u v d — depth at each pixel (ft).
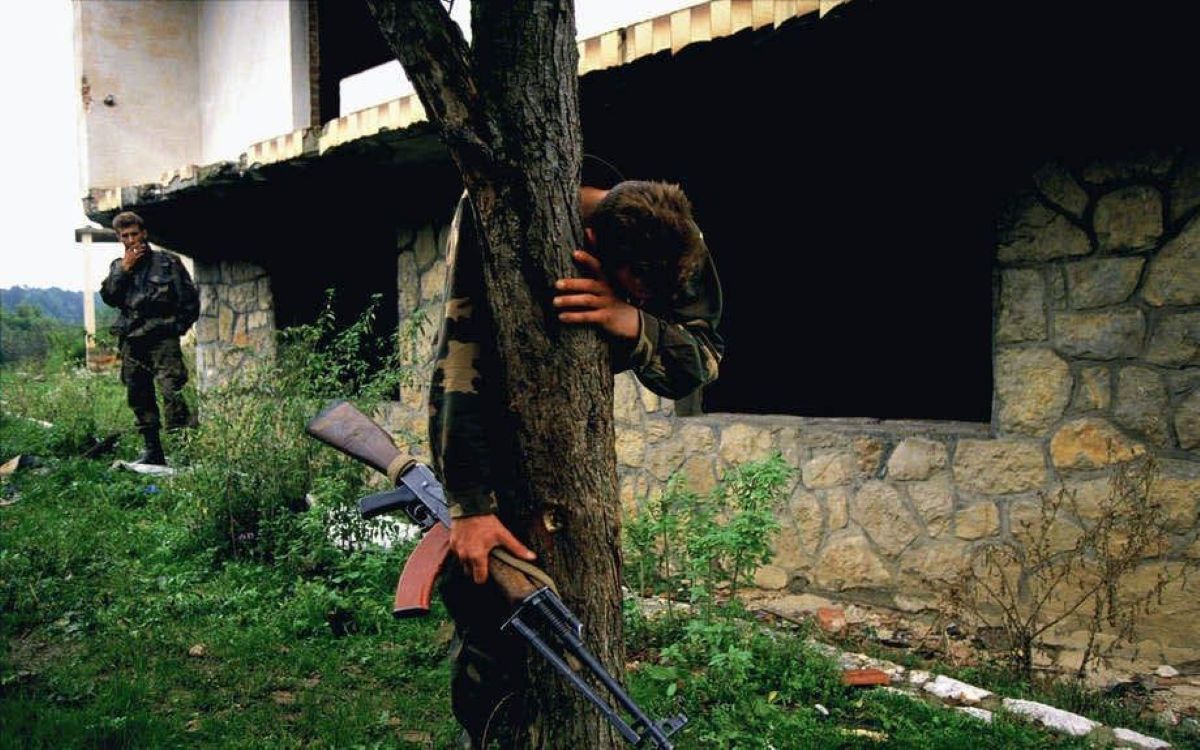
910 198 25.00
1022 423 13.91
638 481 18.48
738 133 17.88
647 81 15.06
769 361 26.00
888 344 29.99
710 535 12.85
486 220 6.13
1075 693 11.82
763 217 22.62
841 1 11.72
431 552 7.17
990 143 14.25
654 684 11.90
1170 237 12.59
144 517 21.36
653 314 6.83
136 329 26.18
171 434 23.45
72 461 26.66
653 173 18.98
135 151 31.48
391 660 13.15
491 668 7.42
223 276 31.99
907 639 14.15
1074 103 13.29
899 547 15.08
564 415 6.38
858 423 16.12
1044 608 13.71
